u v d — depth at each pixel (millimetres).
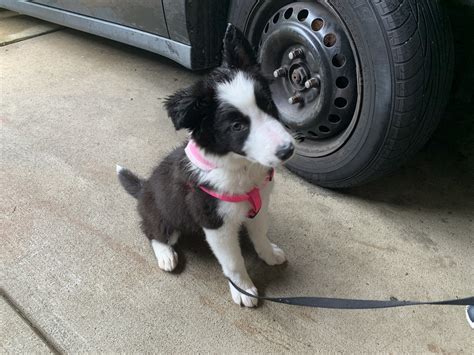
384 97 765
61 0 1479
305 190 991
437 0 762
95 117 1271
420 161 1060
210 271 810
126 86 1431
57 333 706
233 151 603
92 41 1778
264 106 587
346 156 876
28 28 1929
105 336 701
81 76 1503
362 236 870
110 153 1123
